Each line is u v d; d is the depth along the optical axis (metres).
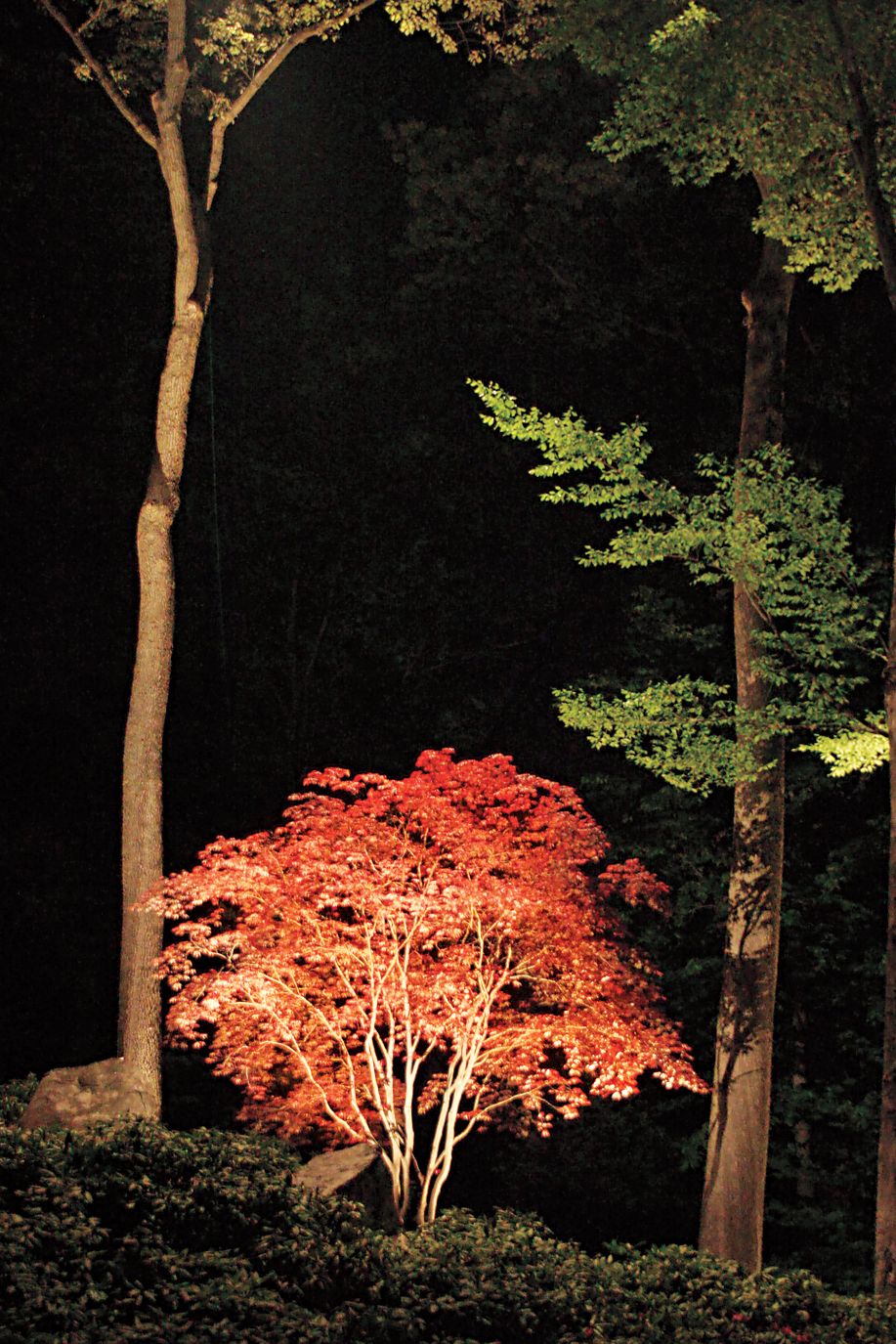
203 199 14.62
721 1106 13.29
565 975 12.38
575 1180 17.73
